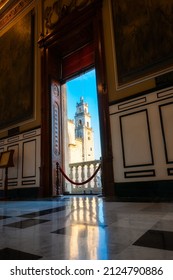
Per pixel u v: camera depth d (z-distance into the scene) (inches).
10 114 285.9
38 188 227.1
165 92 157.9
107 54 203.2
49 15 268.8
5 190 234.1
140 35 182.9
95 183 272.1
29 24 294.5
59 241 53.7
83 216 87.9
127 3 199.5
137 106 170.4
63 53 273.0
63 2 255.9
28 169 242.4
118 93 185.5
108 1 216.1
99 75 201.9
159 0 177.9
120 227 65.5
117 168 173.5
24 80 278.7
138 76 175.8
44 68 256.7
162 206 107.7
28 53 283.3
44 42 263.7
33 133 247.6
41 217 91.7
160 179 150.1
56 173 234.1
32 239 56.7
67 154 268.2
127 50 188.2
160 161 151.9
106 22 212.1
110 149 179.0
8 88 300.8
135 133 167.8
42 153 230.8
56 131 246.4
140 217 79.9
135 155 164.9
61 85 273.6
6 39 330.0
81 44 255.8
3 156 249.6
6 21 337.7
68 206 127.1
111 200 146.7
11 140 272.1
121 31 197.2
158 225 66.1
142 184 157.9
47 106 243.4
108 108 188.2
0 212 111.8
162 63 164.4
